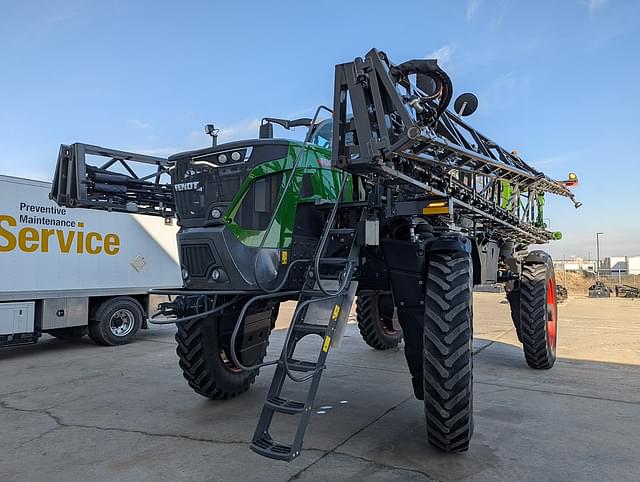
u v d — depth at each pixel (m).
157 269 10.03
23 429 4.33
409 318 3.92
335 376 6.26
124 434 4.16
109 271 9.23
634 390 5.54
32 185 8.24
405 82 3.49
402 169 3.73
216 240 3.89
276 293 3.88
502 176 4.88
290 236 4.18
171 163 4.41
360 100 3.37
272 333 10.52
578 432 4.13
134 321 9.61
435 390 3.43
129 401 5.19
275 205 4.11
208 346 4.81
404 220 4.25
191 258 4.09
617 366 6.93
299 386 5.73
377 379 6.09
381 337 7.93
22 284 8.06
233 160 4.00
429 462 3.50
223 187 4.04
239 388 5.17
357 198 4.72
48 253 8.41
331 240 4.33
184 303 4.51
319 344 8.77
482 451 3.71
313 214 4.42
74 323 8.73
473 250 5.36
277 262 4.07
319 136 4.93
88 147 5.03
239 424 4.37
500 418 4.50
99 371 6.86
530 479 3.23
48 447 3.88
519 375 6.32
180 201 4.29
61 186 5.06
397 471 3.35
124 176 5.29
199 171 4.18
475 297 24.92
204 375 4.82
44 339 10.34
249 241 3.96
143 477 3.31
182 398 5.29
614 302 20.88
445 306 3.54
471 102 4.14
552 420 4.45
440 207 3.88
